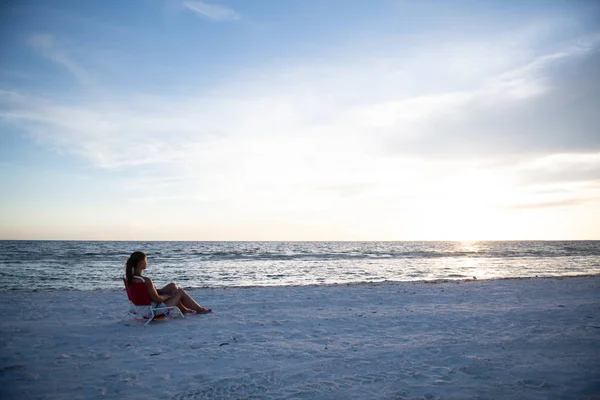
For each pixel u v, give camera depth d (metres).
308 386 4.02
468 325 6.86
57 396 3.77
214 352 5.28
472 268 30.03
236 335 6.24
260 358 5.01
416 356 5.05
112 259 39.94
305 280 21.22
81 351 5.31
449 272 26.27
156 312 7.18
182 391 3.89
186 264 34.81
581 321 6.97
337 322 7.29
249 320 7.43
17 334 6.25
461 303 9.47
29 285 18.95
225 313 8.17
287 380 4.20
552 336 5.90
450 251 72.06
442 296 10.66
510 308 8.53
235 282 20.30
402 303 9.56
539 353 5.06
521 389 3.87
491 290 11.84
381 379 4.21
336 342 5.82
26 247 76.44
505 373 4.34
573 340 5.65
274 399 3.69
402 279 21.41
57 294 11.18
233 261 39.44
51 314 8.01
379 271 27.27
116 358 5.00
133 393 3.85
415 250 78.06
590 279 15.27
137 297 7.07
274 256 50.62
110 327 6.78
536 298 10.13
